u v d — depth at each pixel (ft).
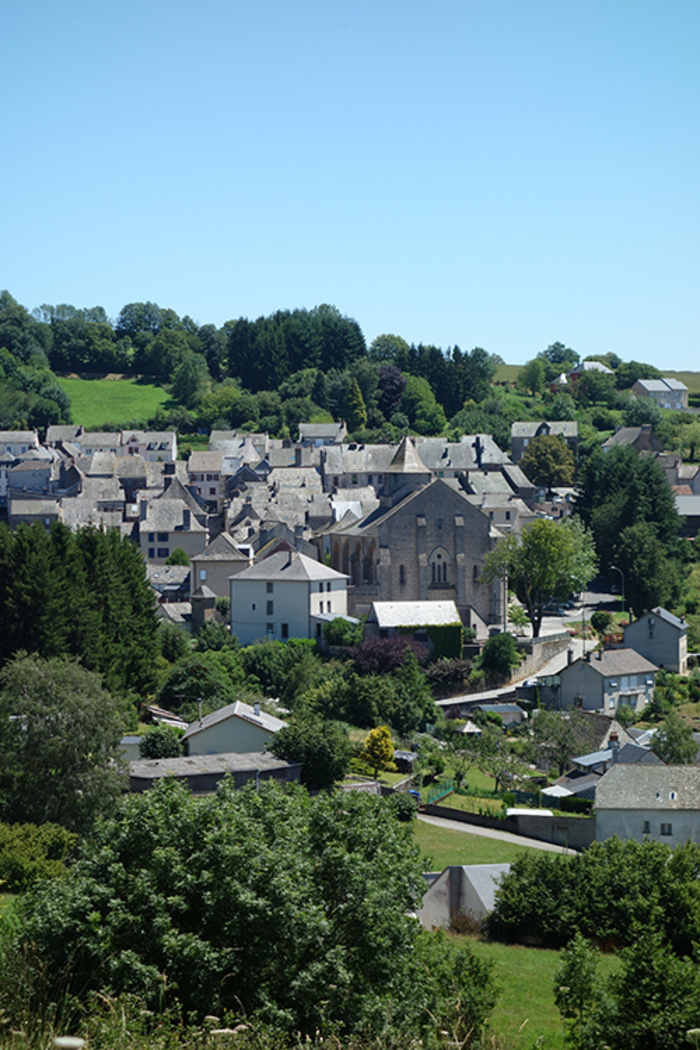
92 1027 71.41
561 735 323.37
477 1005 110.32
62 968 85.05
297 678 352.49
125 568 355.77
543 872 204.33
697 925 180.75
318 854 105.50
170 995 86.43
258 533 508.94
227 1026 80.07
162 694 335.06
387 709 332.39
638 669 386.93
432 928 197.36
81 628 307.99
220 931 92.32
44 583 302.86
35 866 165.68
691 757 307.37
